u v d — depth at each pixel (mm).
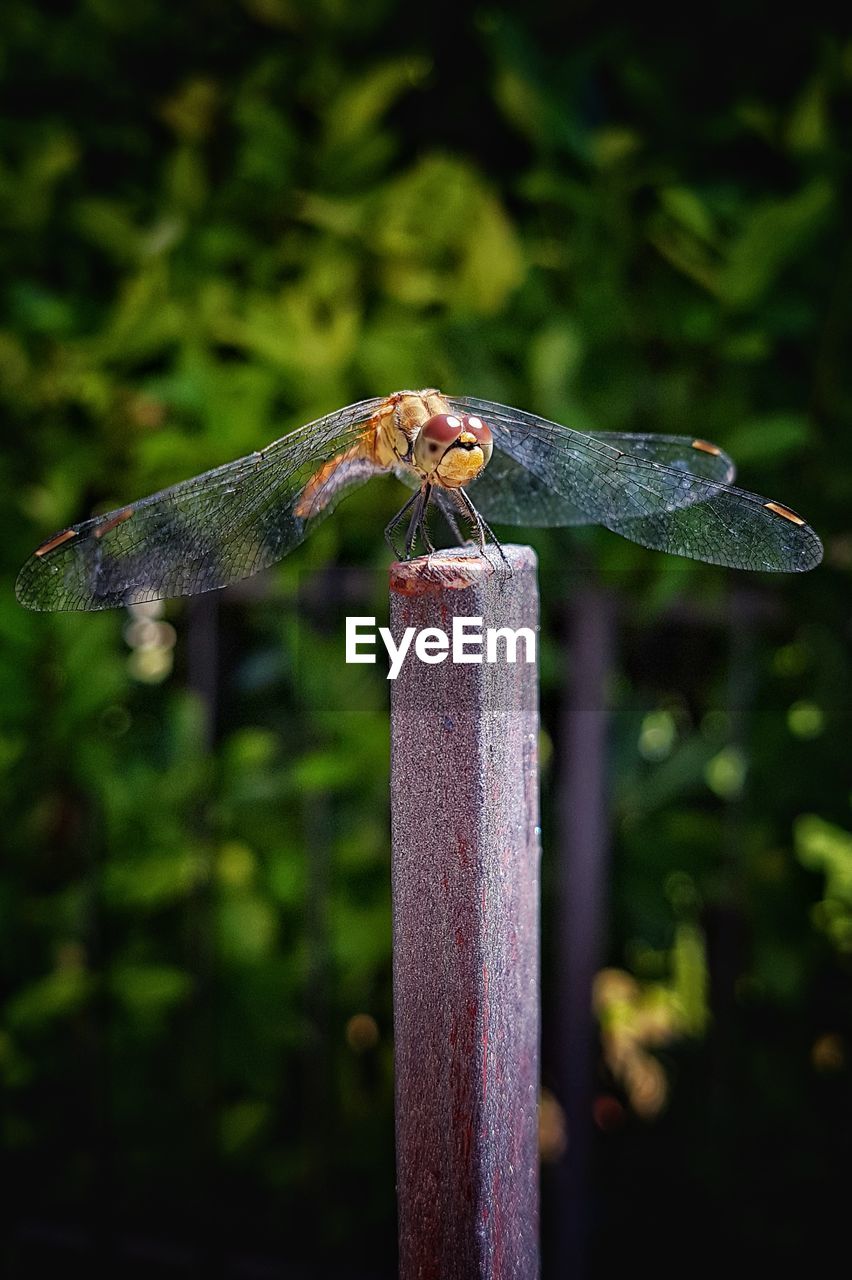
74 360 250
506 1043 207
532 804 214
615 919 256
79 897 254
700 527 221
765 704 252
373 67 258
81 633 249
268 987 254
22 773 253
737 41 256
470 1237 204
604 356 250
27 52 257
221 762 252
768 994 253
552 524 228
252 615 257
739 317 248
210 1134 256
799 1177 258
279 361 244
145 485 250
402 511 215
